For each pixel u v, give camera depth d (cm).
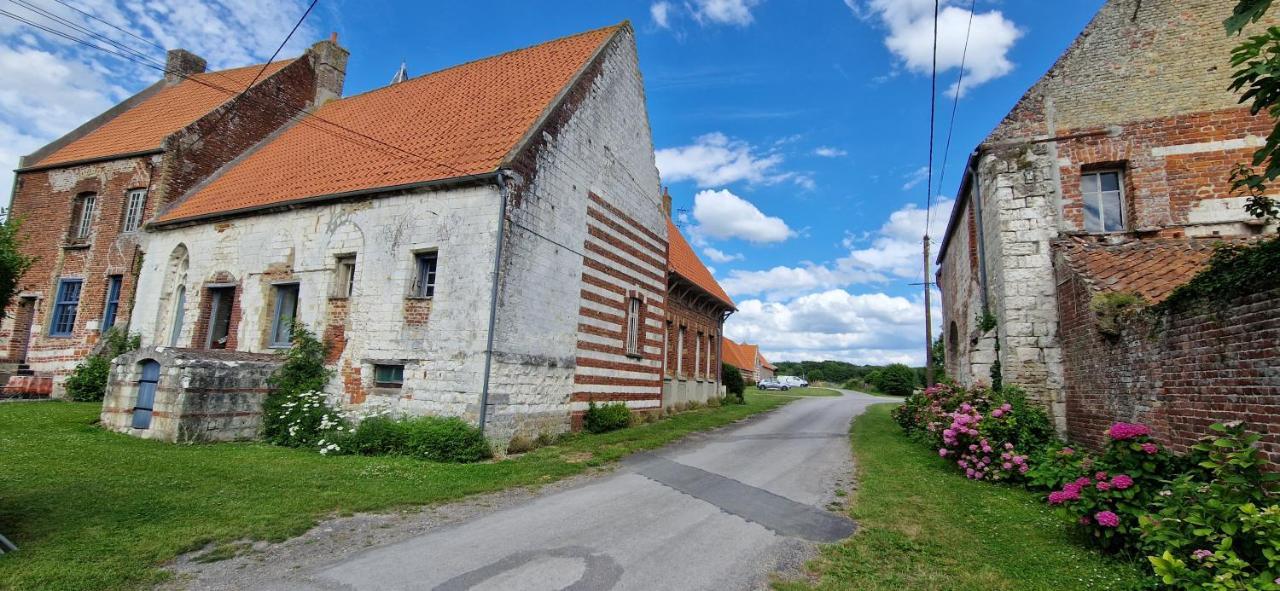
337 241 1402
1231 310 640
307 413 1239
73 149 2205
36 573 488
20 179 2189
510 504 788
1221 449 548
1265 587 396
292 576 521
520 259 1255
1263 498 484
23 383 1780
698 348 2502
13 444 1006
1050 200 1213
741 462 1127
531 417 1270
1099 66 1249
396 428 1141
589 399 1495
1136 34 1242
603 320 1570
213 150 1995
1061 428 1116
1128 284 936
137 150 1934
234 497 749
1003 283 1207
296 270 1449
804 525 704
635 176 1784
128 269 1870
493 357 1167
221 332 1623
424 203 1299
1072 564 557
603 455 1147
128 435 1184
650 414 1802
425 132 1555
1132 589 489
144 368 1236
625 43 1745
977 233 1375
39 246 2073
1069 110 1248
